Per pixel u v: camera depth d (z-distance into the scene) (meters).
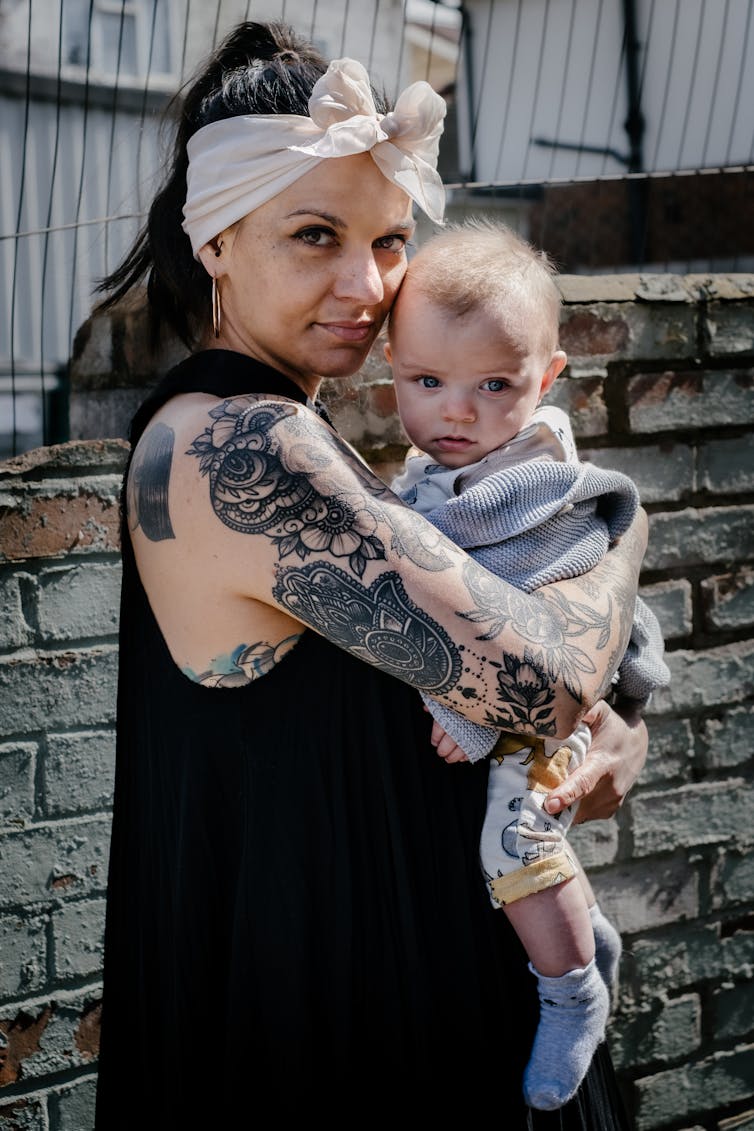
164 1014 1.51
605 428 2.34
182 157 1.48
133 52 5.80
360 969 1.40
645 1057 2.52
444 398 1.51
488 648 1.28
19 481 1.92
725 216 6.17
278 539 1.26
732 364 2.46
